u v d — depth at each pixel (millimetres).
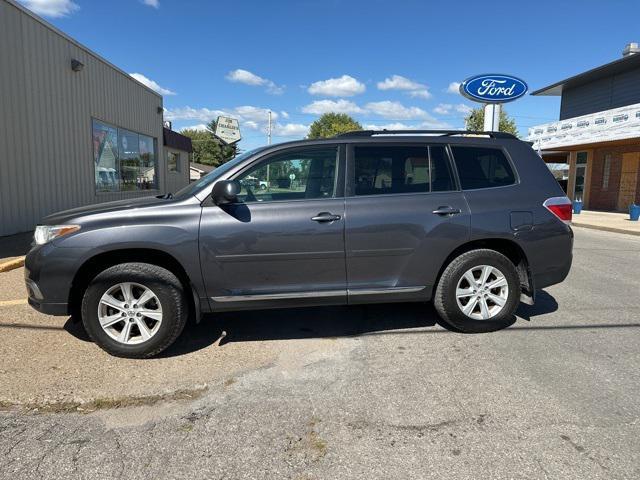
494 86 16406
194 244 3969
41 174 10320
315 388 3510
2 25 9008
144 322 4027
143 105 16688
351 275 4289
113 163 14203
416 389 3486
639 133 17672
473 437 2877
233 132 45219
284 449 2768
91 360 3955
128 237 3881
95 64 12852
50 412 3172
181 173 22922
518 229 4520
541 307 5562
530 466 2604
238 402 3309
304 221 4141
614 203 21500
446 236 4387
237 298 4117
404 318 5086
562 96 26672
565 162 36156
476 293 4570
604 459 2660
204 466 2611
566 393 3420
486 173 4648
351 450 2754
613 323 4965
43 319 4879
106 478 2510
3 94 9086
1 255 7578
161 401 3322
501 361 3975
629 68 21578
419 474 2543
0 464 2615
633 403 3279
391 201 4352
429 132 4668
